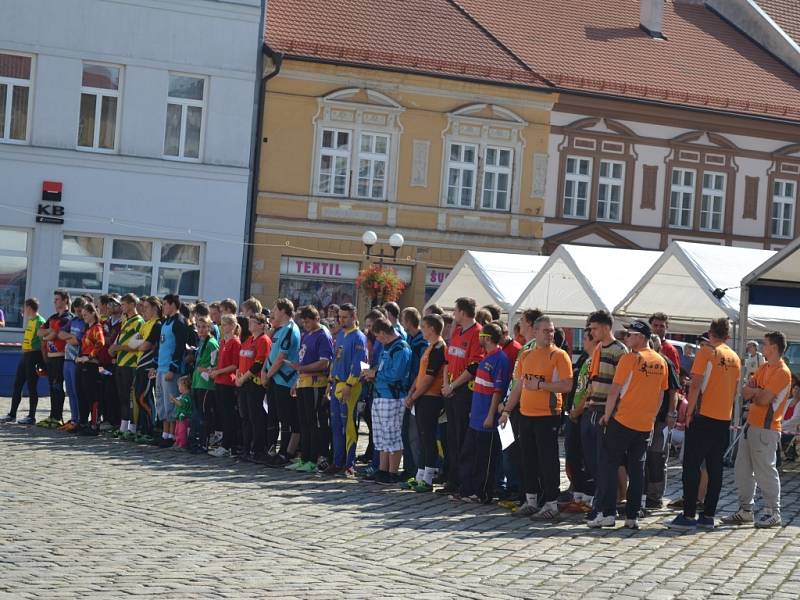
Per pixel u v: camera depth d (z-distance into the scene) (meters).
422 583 9.84
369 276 34.62
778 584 10.23
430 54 39.84
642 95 42.38
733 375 13.37
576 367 14.77
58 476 15.23
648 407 13.04
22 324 35.09
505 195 40.75
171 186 36.31
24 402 26.92
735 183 43.78
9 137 34.91
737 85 44.94
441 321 15.60
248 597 8.94
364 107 38.59
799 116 44.53
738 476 13.88
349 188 38.62
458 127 39.91
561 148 41.31
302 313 17.14
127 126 35.81
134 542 10.98
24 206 34.94
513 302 25.59
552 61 42.50
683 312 24.14
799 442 20.23
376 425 16.27
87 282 35.66
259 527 12.27
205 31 36.44
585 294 25.47
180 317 19.11
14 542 10.62
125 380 19.81
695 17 48.59
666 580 10.33
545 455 13.66
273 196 37.62
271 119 37.53
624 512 14.20
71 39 35.19
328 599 9.01
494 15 44.00
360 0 40.94
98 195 35.62
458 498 14.91
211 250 36.75
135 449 18.72
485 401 14.68
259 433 17.67
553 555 11.41
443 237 39.78
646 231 42.53
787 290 20.30
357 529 12.46
